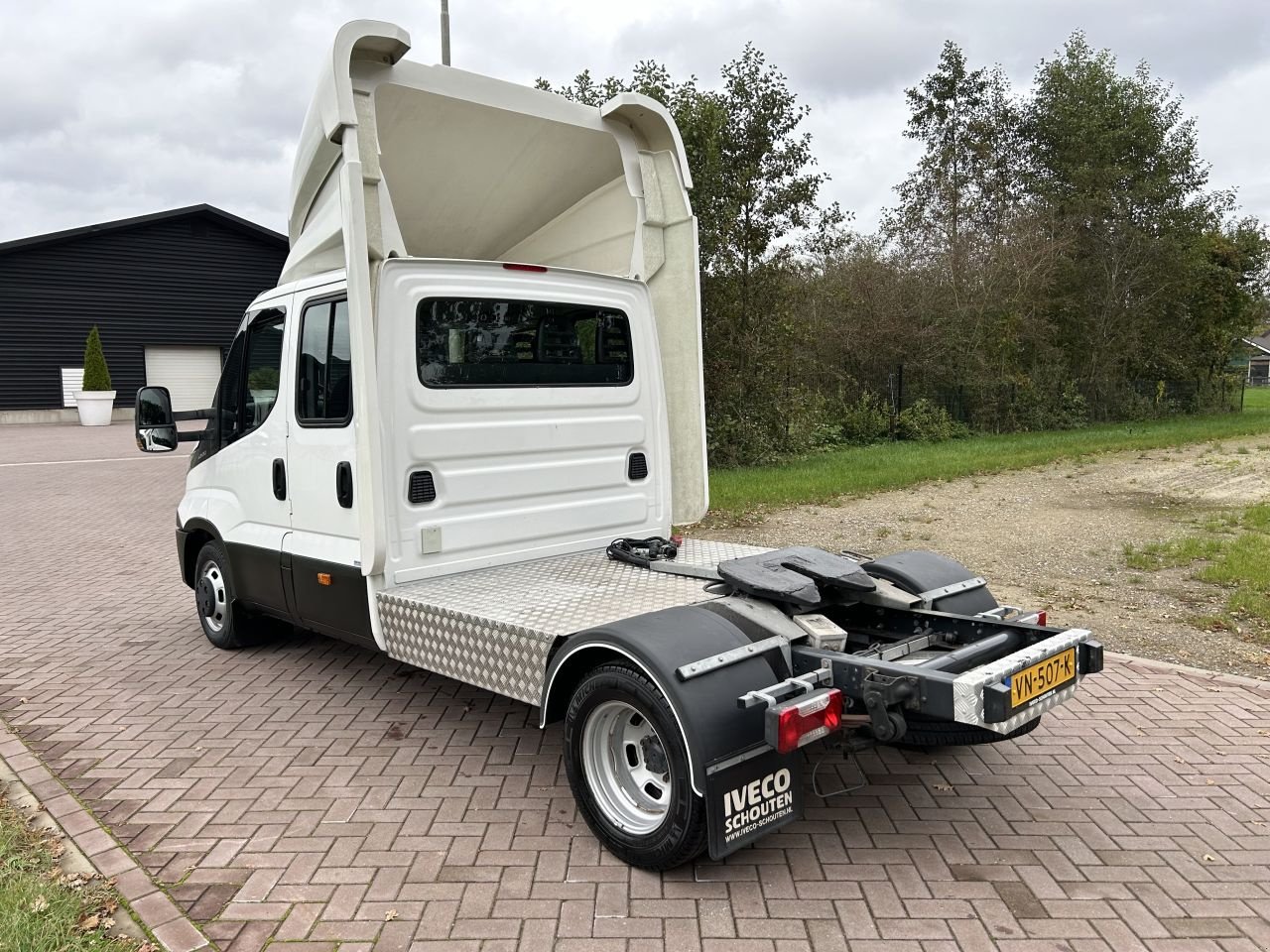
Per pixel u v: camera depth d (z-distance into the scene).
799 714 2.98
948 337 23.22
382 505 4.15
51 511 12.34
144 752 4.41
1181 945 2.84
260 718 4.84
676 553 4.85
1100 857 3.37
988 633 3.85
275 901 3.11
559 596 4.05
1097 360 26.88
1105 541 9.29
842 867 3.31
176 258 28.69
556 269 4.89
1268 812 3.70
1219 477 13.84
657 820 3.26
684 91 14.48
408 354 4.28
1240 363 35.94
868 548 9.11
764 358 15.84
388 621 4.20
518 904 3.08
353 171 3.96
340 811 3.77
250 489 5.28
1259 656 5.66
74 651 6.07
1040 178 28.17
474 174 5.03
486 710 4.94
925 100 28.08
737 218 14.93
